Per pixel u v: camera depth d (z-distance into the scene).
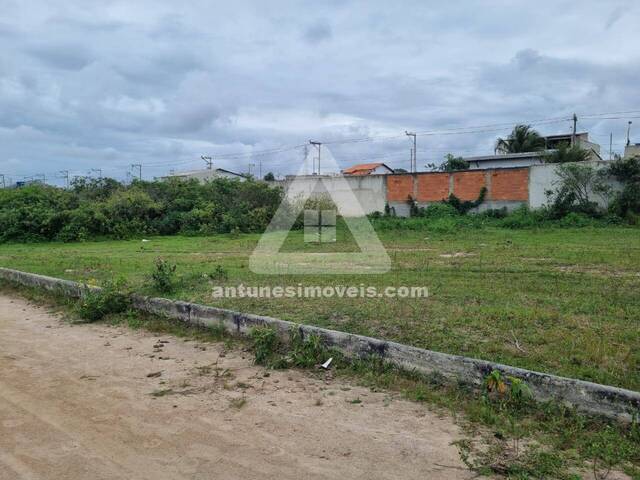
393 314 6.26
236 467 2.98
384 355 4.55
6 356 5.25
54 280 8.41
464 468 2.92
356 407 3.83
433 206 25.81
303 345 4.96
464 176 25.61
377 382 4.30
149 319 6.68
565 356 4.61
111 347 5.57
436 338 5.22
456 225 21.69
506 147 40.25
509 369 3.86
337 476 2.86
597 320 5.84
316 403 3.91
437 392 4.04
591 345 4.81
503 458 3.02
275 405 3.89
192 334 6.00
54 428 3.54
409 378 4.31
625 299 6.89
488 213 24.81
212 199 23.22
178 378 4.53
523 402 3.67
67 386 4.36
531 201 23.80
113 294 7.03
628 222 20.44
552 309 6.39
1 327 6.57
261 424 3.55
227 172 43.34
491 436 3.30
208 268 10.80
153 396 4.11
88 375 4.64
